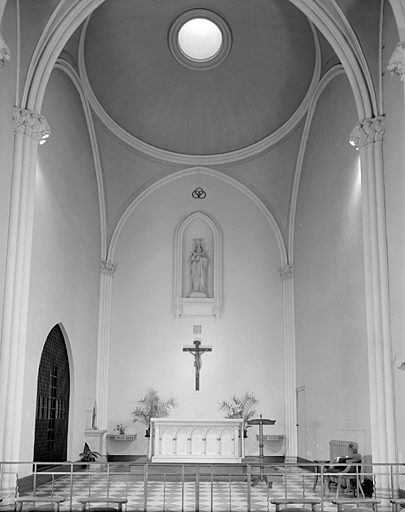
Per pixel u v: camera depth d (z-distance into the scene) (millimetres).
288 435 19547
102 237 20797
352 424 13820
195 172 21625
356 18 12594
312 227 18344
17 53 12039
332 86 16438
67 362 16688
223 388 20156
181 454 14828
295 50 18250
